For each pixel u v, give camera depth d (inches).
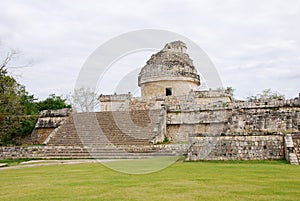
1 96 1148.5
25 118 1254.3
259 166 590.6
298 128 825.5
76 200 326.0
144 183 419.5
